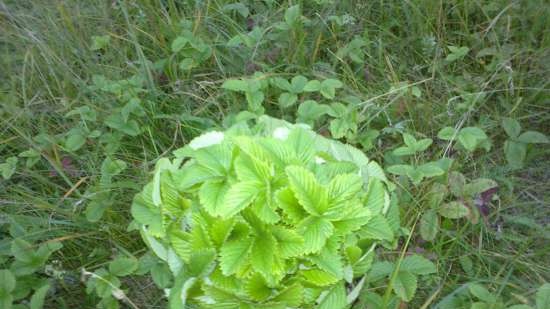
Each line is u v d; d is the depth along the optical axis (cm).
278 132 39
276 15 69
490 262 48
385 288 46
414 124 58
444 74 63
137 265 44
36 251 48
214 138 39
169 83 63
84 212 49
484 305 41
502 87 60
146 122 58
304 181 33
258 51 64
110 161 52
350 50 62
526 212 52
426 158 56
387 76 61
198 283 35
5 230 51
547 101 59
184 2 69
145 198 39
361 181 34
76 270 48
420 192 50
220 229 34
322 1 66
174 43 60
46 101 60
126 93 58
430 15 65
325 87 56
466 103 56
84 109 56
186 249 36
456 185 50
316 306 36
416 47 65
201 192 34
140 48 61
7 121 54
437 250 48
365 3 68
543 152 55
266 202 33
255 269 33
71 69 61
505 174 55
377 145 57
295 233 33
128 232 50
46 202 51
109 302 44
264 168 33
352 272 36
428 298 44
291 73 62
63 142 56
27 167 53
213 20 69
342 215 33
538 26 63
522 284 46
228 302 35
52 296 47
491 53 60
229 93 60
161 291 48
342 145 40
